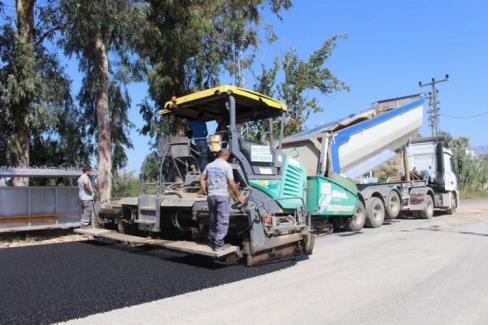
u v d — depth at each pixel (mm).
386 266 7082
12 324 4352
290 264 7258
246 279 6242
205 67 15422
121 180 17656
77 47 13328
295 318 4566
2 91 11977
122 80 14297
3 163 13664
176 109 8211
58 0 12547
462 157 34781
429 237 10266
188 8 13867
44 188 11305
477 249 8570
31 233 11656
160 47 14508
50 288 5633
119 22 12273
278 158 7930
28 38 13328
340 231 11781
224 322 4457
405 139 14188
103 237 8523
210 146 7250
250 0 14930
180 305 5031
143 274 6367
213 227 6699
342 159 11477
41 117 12820
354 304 5043
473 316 4602
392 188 13469
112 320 4523
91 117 16484
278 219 7324
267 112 8289
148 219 7688
